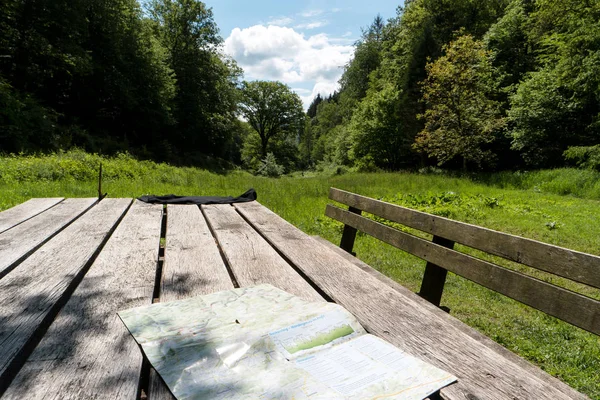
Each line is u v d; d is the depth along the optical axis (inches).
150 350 44.5
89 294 63.8
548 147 797.9
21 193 288.5
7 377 39.8
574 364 111.3
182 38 1421.0
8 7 777.6
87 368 41.6
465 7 1203.9
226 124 1596.9
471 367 44.3
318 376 39.7
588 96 708.0
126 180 410.6
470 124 846.5
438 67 869.2
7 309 55.7
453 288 169.5
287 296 62.5
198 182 450.3
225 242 99.4
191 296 64.2
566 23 754.8
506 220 297.3
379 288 69.7
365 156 1187.9
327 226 251.6
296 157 2613.2
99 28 1033.5
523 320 140.2
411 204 351.6
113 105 1115.3
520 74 947.3
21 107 677.9
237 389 37.2
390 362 42.8
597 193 490.6
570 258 55.8
